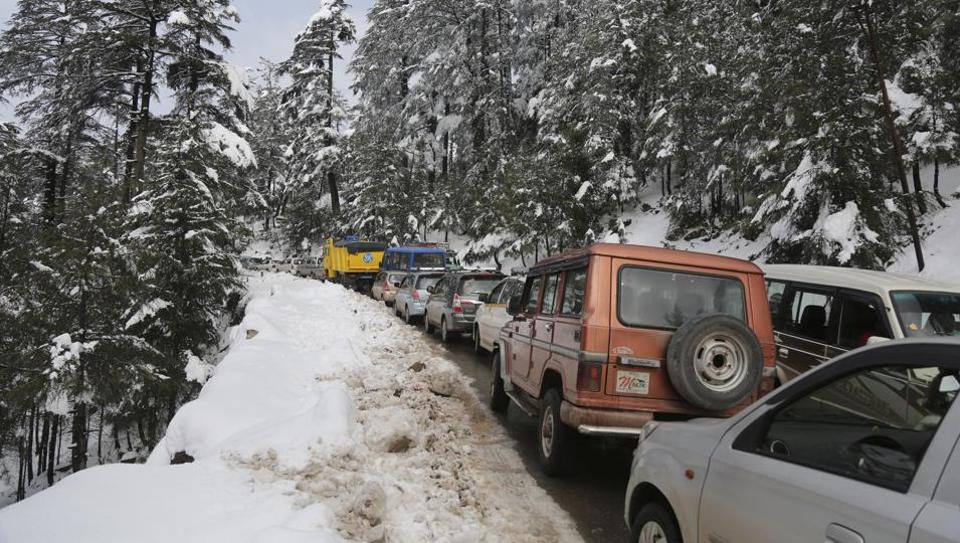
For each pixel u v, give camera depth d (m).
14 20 25.34
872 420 2.37
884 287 6.34
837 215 12.39
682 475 3.23
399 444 6.38
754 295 5.35
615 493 5.65
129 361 13.05
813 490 2.36
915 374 2.26
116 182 15.09
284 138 54.72
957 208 15.61
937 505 1.90
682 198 25.08
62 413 12.51
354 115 46.59
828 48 15.12
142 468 5.11
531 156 30.89
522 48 41.03
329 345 12.99
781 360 7.39
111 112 26.56
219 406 7.16
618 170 27.20
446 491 5.37
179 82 26.19
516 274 12.22
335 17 44.00
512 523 4.92
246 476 5.21
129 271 13.59
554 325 6.05
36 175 26.64
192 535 3.90
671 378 4.77
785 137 15.26
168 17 23.58
